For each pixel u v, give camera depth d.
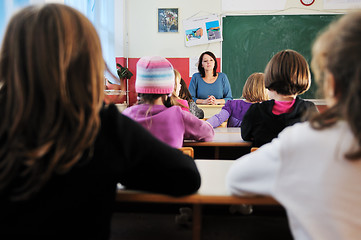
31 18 0.60
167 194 0.78
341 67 0.54
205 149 2.25
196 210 0.82
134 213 1.15
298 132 0.63
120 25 4.99
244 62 4.99
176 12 5.00
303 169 0.60
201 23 4.99
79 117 0.61
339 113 0.57
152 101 1.43
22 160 0.59
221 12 4.96
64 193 0.62
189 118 1.54
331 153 0.58
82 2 3.49
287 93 1.49
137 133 0.72
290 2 4.84
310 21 4.84
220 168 1.05
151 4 5.02
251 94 2.40
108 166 0.67
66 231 0.63
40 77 0.58
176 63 5.09
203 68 4.19
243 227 1.05
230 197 0.77
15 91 0.59
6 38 0.61
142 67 1.41
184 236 0.98
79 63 0.62
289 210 0.61
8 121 0.60
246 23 4.94
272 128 1.50
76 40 0.62
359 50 0.53
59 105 0.60
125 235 0.98
